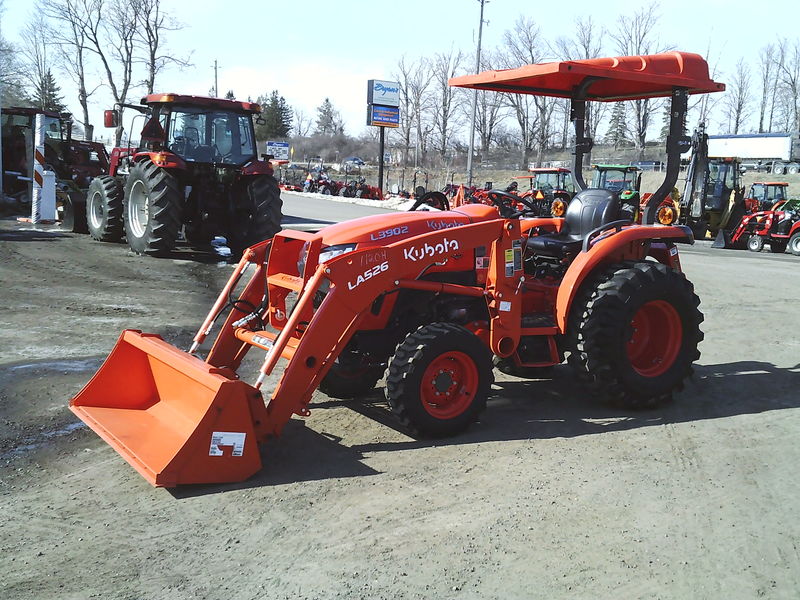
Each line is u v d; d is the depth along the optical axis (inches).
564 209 226.2
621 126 1808.6
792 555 116.9
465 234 167.6
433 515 127.5
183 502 130.7
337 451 156.2
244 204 434.9
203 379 140.6
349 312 151.7
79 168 666.8
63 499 131.5
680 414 186.7
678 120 197.8
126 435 146.7
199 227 438.3
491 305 173.6
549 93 216.4
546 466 150.5
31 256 391.5
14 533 119.3
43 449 153.5
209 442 135.5
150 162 412.5
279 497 133.3
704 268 504.7
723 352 255.0
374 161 2534.5
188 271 372.8
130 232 422.6
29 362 211.9
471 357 163.6
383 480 141.5
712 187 746.2
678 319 190.4
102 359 217.6
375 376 193.9
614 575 109.7
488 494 136.3
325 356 149.6
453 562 112.3
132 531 120.3
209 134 433.1
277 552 114.5
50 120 662.5
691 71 193.3
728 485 142.9
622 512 130.3
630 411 188.9
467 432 170.2
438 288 165.2
